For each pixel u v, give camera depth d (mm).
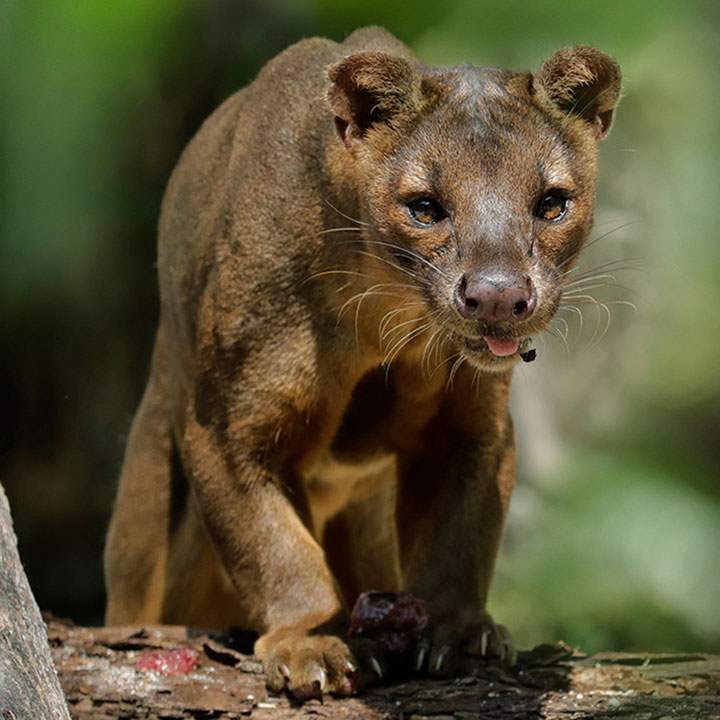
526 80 8328
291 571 8492
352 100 8406
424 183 8109
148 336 18703
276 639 8164
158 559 11516
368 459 9461
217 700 7707
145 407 11602
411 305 8406
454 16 19344
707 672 8211
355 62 8328
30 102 18328
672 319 21266
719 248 21281
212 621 11836
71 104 18219
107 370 18703
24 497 18828
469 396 8906
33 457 18844
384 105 8336
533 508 19141
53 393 18734
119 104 18141
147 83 18031
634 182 20641
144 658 8227
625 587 17578
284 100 9156
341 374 8820
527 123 8188
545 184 8086
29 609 6762
